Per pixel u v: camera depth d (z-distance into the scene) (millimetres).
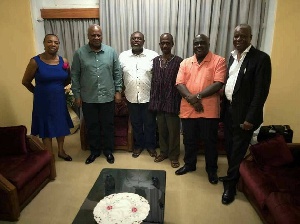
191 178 2613
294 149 2230
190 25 3443
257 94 1968
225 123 2330
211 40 3461
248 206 2180
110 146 3004
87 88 2656
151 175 2043
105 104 2760
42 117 2635
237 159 2248
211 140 2432
